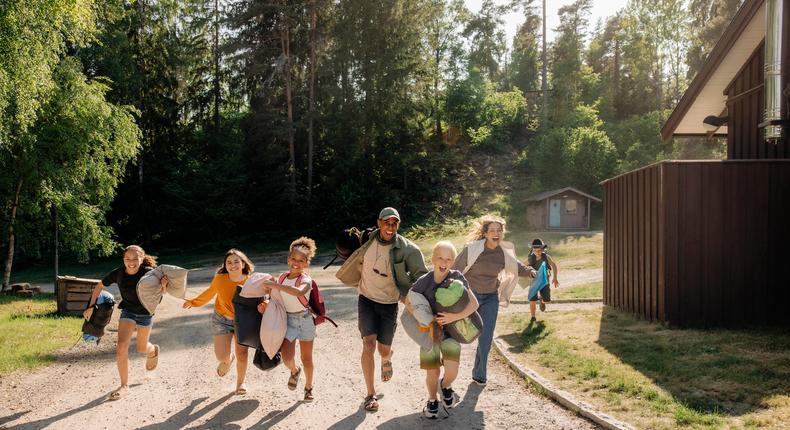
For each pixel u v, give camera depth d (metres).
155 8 40.94
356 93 42.34
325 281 19.77
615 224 11.24
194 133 46.75
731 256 8.94
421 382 6.44
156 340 9.87
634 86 67.88
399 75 41.47
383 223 5.38
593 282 16.27
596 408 5.16
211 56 47.03
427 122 50.53
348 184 40.53
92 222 19.56
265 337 5.40
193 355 8.34
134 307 6.29
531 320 9.97
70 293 12.97
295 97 41.38
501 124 54.25
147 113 41.38
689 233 8.89
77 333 10.34
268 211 41.06
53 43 12.61
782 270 8.96
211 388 6.34
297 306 5.65
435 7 43.97
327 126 41.69
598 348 7.58
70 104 17.75
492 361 7.40
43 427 5.07
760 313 8.91
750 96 10.98
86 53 31.17
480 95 54.28
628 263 10.47
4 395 6.24
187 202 39.53
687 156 45.56
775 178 9.02
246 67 39.34
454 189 44.94
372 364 5.47
